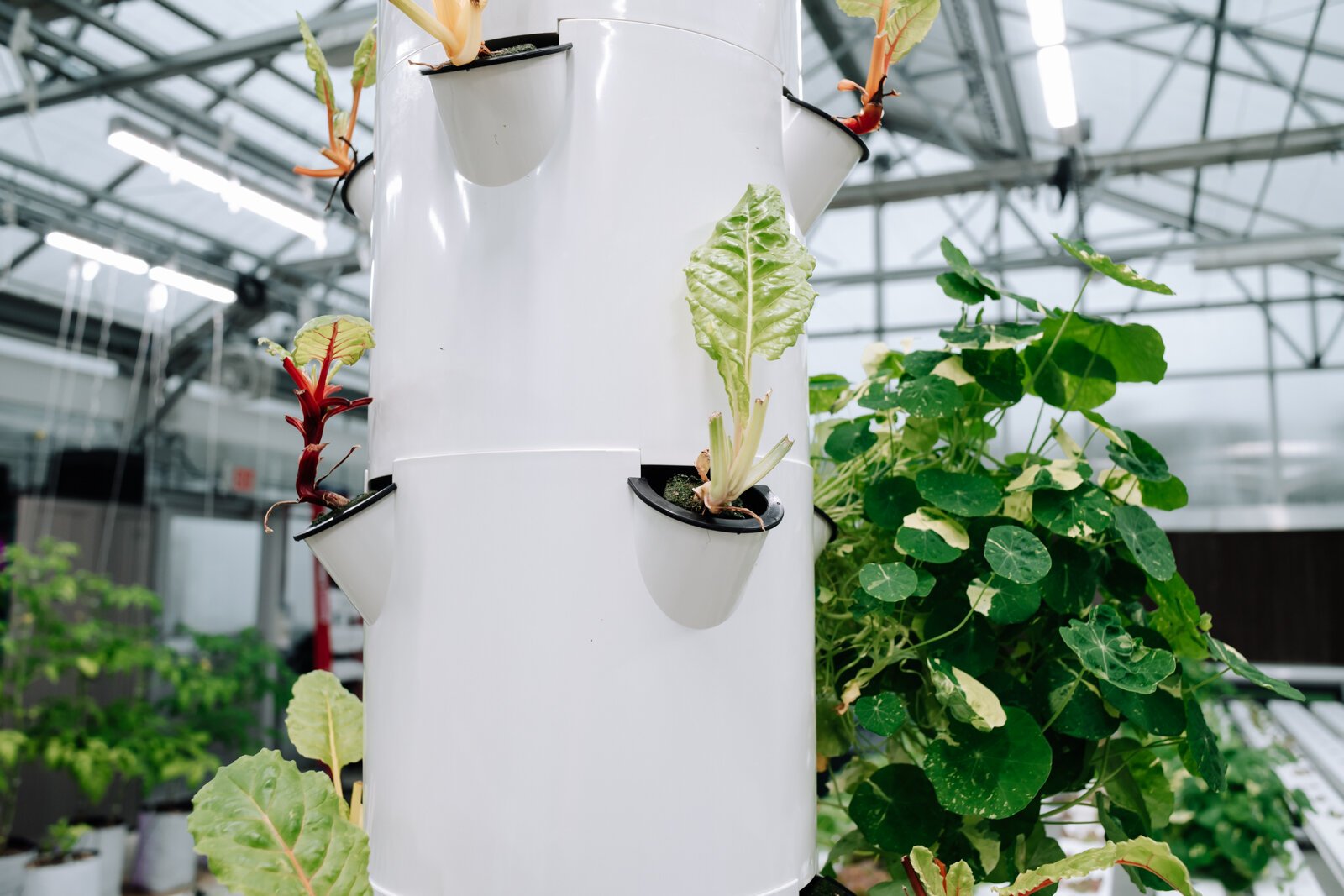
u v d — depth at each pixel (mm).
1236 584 8281
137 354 6695
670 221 856
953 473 1217
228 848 799
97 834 4609
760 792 856
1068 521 1132
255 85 6402
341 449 8281
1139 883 1140
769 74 950
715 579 784
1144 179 8492
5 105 5754
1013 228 9648
